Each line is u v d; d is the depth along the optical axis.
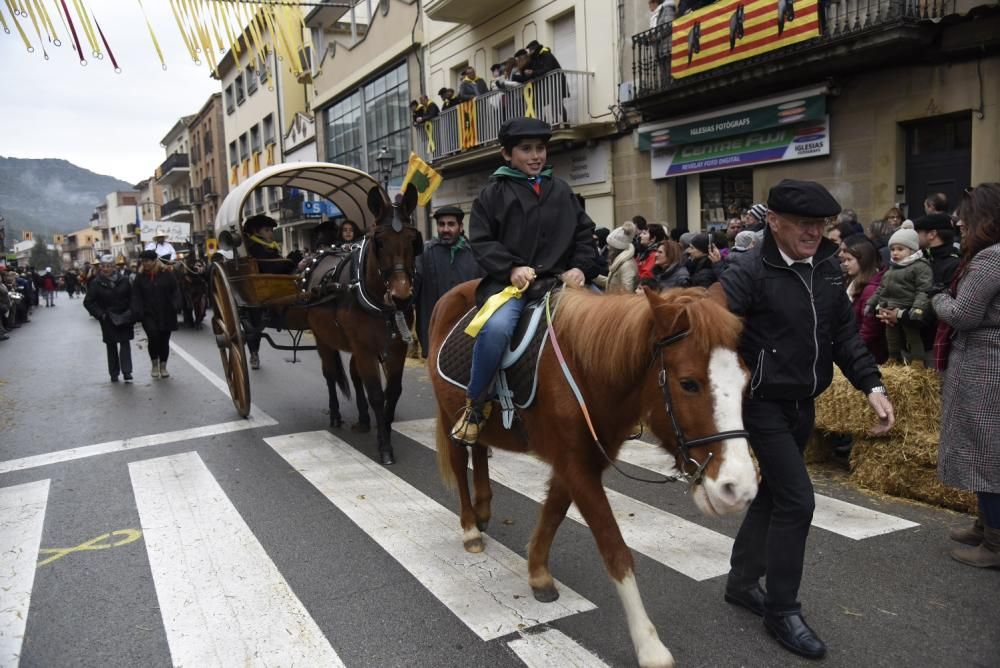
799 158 9.91
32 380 10.55
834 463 5.33
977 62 7.99
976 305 3.25
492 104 14.77
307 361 11.42
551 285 3.25
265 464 5.73
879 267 5.75
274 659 2.96
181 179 57.47
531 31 14.95
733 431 2.24
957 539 3.89
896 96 8.77
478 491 4.13
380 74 21.44
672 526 4.29
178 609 3.39
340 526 4.40
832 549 3.86
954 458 3.45
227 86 39.28
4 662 2.98
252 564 3.87
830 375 2.88
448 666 2.89
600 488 2.82
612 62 12.86
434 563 3.85
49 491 5.18
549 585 3.41
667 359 2.39
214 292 7.89
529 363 3.01
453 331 3.70
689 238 7.52
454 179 18.22
